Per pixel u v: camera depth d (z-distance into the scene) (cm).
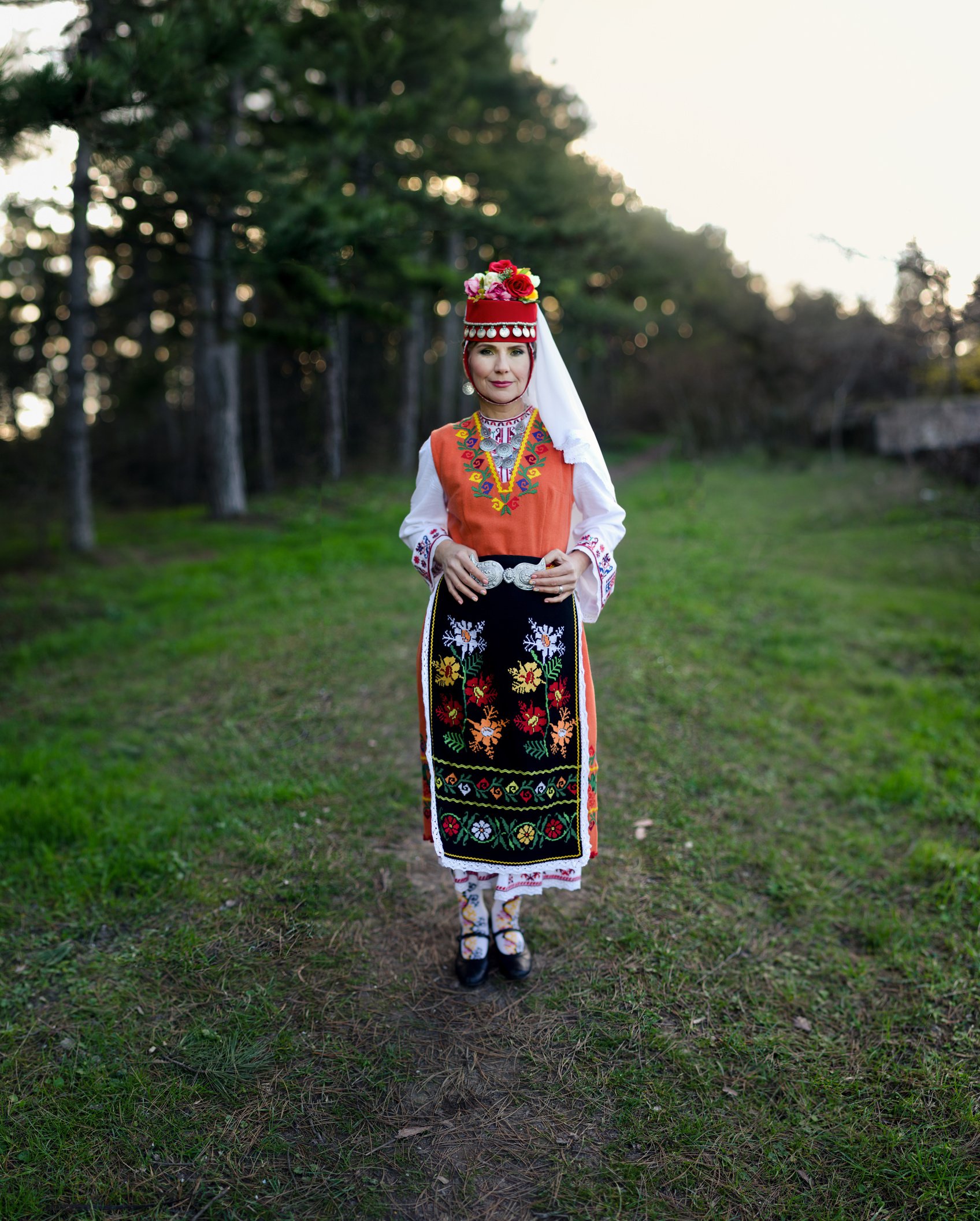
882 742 391
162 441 2158
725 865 286
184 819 310
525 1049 207
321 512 1078
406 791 334
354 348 1448
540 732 203
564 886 217
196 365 1706
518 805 207
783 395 2092
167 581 792
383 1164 176
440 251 1686
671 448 2400
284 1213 165
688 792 335
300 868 278
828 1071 201
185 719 417
